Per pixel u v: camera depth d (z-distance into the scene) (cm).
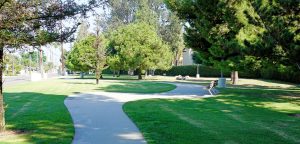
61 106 1744
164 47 5412
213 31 2491
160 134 1019
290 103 1900
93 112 1505
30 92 2741
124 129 1101
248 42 1469
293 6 1334
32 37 1012
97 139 954
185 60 8700
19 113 1534
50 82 4403
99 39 4041
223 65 2544
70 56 6041
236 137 988
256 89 2989
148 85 3741
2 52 1020
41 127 1152
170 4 2756
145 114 1431
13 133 1065
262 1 1419
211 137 984
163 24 7906
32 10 986
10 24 948
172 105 1783
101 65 4025
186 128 1119
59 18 1042
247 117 1382
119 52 5400
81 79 5441
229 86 3494
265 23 1384
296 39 1359
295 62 1457
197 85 3728
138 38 5253
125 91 2855
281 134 1041
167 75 7188
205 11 2533
